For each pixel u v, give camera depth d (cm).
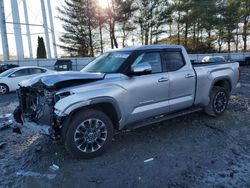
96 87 386
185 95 508
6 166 379
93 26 3591
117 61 446
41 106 392
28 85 406
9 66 1744
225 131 504
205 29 4062
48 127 372
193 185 317
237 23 4012
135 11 3669
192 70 518
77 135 379
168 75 473
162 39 4031
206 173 344
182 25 4050
